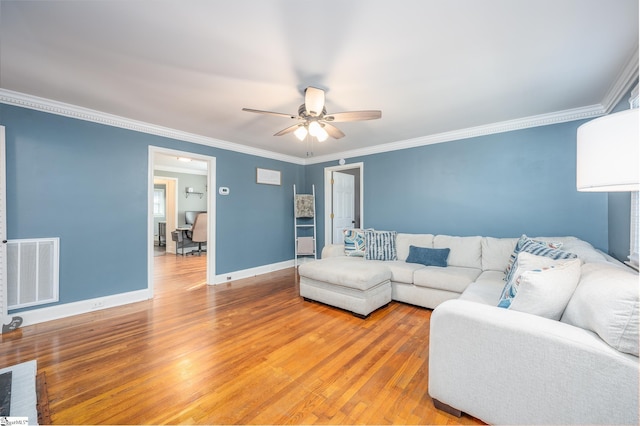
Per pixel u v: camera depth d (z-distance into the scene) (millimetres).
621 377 996
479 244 3246
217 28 1639
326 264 3330
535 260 1623
